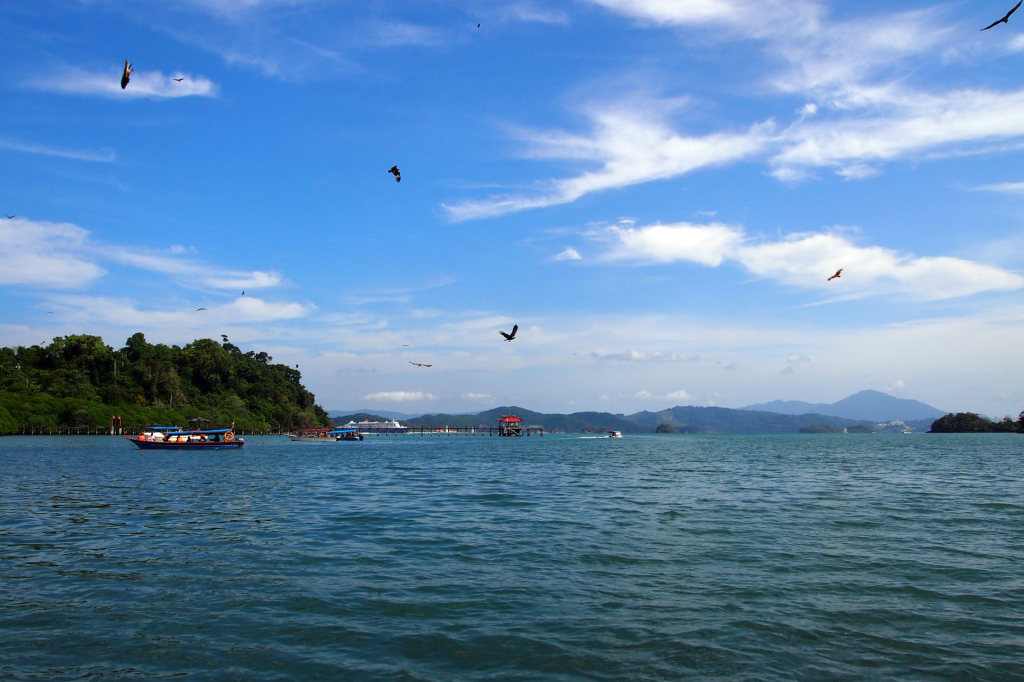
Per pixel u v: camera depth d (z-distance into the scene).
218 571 18.77
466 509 30.80
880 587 16.97
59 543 22.64
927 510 30.06
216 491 39.03
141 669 12.14
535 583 17.42
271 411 195.25
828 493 37.22
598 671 12.00
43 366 156.62
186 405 166.50
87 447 93.75
